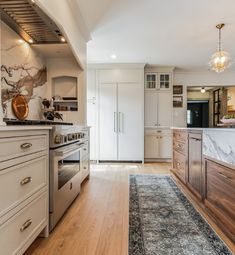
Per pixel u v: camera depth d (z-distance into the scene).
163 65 5.68
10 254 1.24
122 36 3.77
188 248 1.63
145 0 2.69
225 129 1.79
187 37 3.83
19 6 1.93
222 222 1.88
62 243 1.70
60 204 2.07
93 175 4.11
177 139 3.66
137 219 2.14
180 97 6.31
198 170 2.53
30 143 1.48
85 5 2.78
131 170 4.60
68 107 3.71
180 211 2.35
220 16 3.08
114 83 5.44
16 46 2.46
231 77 6.27
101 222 2.07
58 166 2.00
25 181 1.40
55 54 3.27
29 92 2.81
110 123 5.45
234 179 1.66
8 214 1.21
